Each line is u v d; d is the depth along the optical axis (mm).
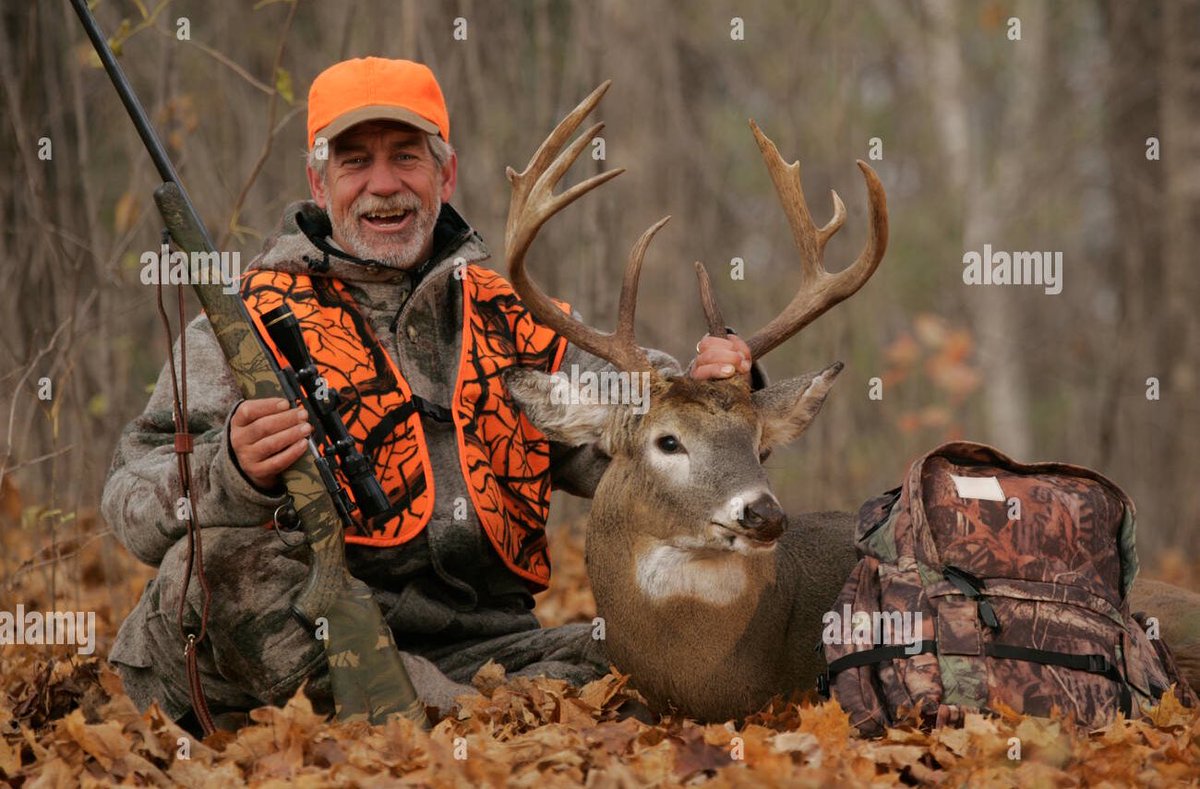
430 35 9656
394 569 4848
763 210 16719
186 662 4418
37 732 4555
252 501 4414
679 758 3967
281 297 4871
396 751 4055
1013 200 18609
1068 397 19469
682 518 4711
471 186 9836
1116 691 4242
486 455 5031
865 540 4480
